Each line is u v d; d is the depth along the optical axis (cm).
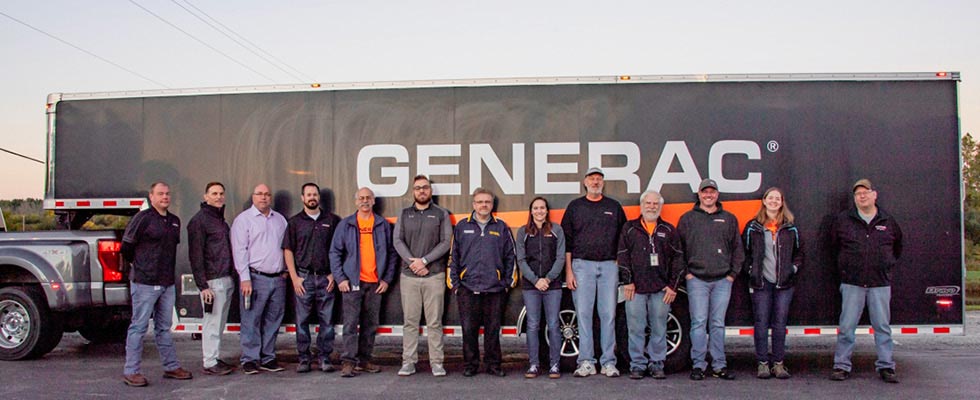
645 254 633
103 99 751
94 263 723
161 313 646
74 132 754
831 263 664
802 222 668
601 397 573
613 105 684
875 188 666
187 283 725
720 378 642
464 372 654
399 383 627
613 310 645
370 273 662
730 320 668
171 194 733
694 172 676
